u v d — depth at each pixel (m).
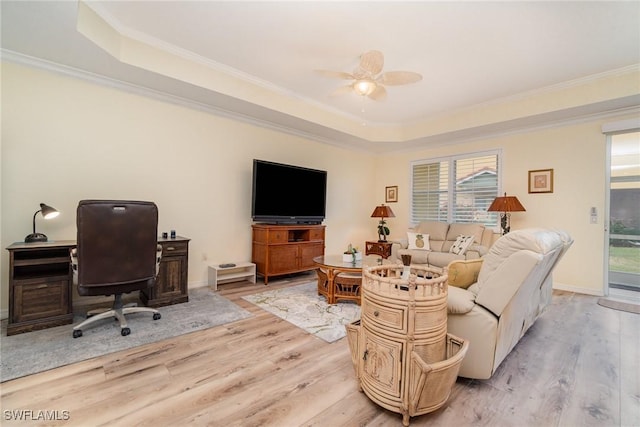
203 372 1.81
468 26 2.49
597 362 2.02
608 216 3.71
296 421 1.40
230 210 4.09
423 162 5.67
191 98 3.52
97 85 3.03
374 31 2.59
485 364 1.68
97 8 2.38
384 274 1.95
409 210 5.86
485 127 4.38
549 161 4.16
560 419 1.45
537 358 2.08
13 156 2.62
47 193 2.78
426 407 1.38
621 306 3.27
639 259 3.91
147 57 2.83
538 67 3.17
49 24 2.15
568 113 3.71
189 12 2.42
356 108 4.56
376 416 1.45
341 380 1.76
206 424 1.37
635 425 1.41
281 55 3.07
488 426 1.39
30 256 2.50
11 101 2.60
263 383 1.71
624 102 3.33
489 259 1.78
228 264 3.94
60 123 2.83
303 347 2.17
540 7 2.23
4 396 1.54
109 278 2.20
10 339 2.18
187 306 3.02
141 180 3.33
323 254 4.75
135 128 3.27
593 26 2.45
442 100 4.14
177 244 3.09
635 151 3.71
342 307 3.06
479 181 4.88
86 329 2.38
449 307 1.72
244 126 4.21
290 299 3.32
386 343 1.45
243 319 2.69
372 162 6.35
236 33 2.70
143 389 1.62
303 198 4.65
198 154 3.77
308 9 2.34
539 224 4.23
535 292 2.26
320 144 5.29
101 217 2.13
